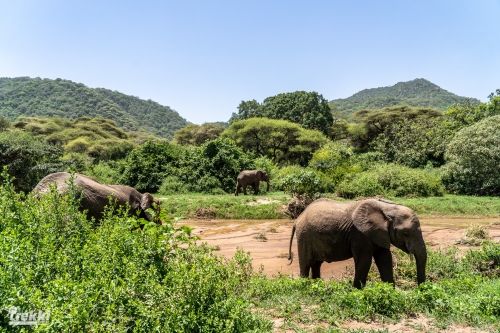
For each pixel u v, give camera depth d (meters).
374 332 4.84
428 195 23.38
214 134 60.66
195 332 4.07
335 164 27.94
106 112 137.62
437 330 5.05
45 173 19.55
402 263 8.98
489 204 20.25
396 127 39.41
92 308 3.68
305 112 52.56
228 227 16.25
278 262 10.66
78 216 5.77
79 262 4.61
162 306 4.06
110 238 4.96
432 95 161.88
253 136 44.28
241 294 6.12
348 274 9.07
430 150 33.00
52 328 3.29
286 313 5.50
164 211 5.74
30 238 4.82
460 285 6.91
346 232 7.40
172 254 5.14
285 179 19.17
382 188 23.23
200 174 26.62
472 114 34.84
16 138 21.17
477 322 5.20
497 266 8.70
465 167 24.48
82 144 50.34
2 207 5.57
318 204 8.17
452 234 13.82
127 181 26.73
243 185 24.81
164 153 28.75
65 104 139.25
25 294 3.67
